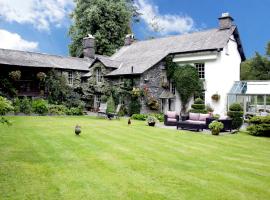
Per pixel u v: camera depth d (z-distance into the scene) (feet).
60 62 102.99
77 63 107.65
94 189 22.31
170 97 90.02
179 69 91.56
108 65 94.07
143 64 90.12
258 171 29.19
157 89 89.92
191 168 29.30
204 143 44.50
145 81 86.38
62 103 94.12
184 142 44.34
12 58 91.45
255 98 81.71
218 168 29.76
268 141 50.14
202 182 24.91
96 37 132.26
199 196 21.68
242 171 28.96
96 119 73.20
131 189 22.57
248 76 152.76
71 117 76.07
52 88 95.45
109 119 74.54
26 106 75.66
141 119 77.41
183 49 91.76
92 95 99.91
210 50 85.10
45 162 29.12
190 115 66.08
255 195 22.38
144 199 20.72
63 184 23.13
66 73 101.40
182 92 90.17
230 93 85.40
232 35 91.91
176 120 65.77
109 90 94.32
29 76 95.45
